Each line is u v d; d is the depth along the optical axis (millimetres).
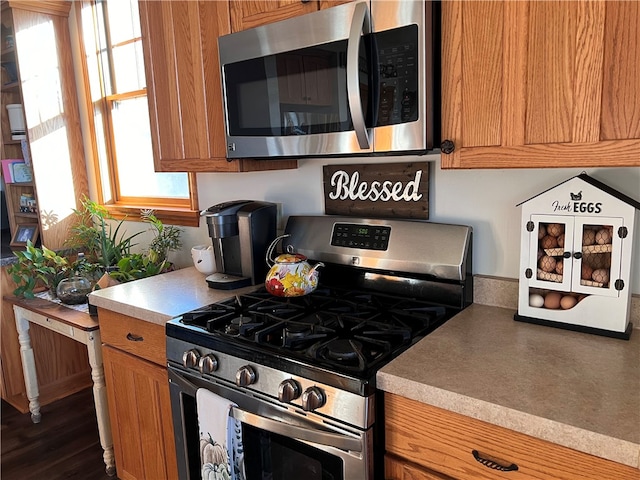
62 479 2264
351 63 1281
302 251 1884
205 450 1486
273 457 1370
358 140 1373
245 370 1322
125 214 2859
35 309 2410
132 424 1938
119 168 3031
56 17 2879
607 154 1071
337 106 1419
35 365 2840
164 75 1936
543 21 1105
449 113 1276
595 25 1042
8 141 3188
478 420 1034
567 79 1094
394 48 1283
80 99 3004
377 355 1235
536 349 1246
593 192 1282
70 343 3025
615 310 1293
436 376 1116
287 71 1511
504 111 1189
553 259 1371
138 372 1832
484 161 1240
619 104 1041
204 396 1452
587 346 1257
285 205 2102
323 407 1199
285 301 1665
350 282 1789
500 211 1551
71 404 2939
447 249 1562
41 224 2936
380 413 1178
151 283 2041
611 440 871
